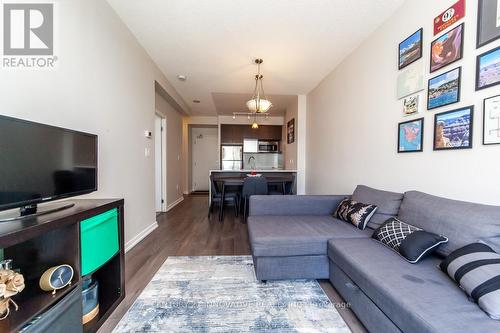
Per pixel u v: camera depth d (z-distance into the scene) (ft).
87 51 6.16
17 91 4.41
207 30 8.35
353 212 7.02
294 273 5.99
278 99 17.11
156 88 12.40
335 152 11.48
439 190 5.76
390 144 7.54
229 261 7.41
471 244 3.81
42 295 3.45
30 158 3.66
